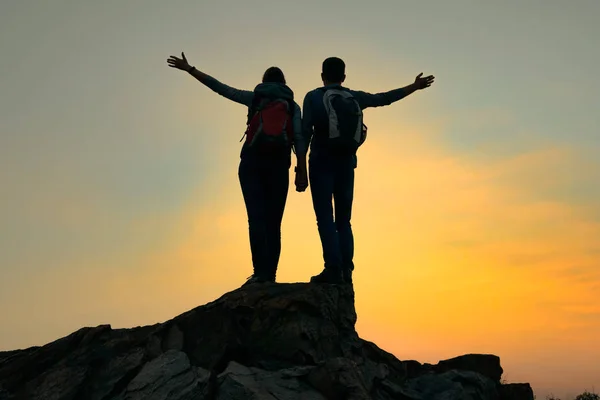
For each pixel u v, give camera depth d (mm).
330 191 7215
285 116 7109
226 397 5742
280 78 7492
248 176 7379
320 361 6262
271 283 7020
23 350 6973
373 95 7535
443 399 6664
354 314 7016
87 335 6723
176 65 7332
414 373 7289
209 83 7363
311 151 7293
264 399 5652
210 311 6645
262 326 6531
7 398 6160
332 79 7418
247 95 7355
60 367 6355
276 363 6273
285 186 7496
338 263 7020
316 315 6598
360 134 7199
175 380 5914
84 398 6102
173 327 6598
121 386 6121
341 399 5930
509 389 7477
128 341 6613
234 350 6367
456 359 7574
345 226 7406
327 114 7074
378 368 6641
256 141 7078
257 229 7289
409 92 7582
